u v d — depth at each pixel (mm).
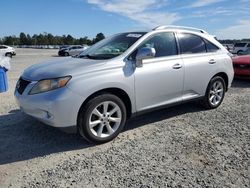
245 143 4746
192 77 5879
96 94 4547
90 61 4820
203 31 6512
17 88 4898
